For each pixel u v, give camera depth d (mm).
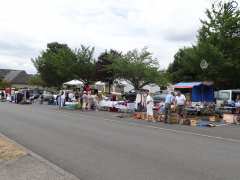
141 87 56031
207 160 10172
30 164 8828
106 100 34406
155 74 54812
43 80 66375
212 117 24672
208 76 37156
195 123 21438
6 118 22203
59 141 13266
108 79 61344
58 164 9453
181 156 10703
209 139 14898
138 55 56281
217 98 33594
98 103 34375
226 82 38250
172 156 10672
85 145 12445
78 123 20109
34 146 12172
